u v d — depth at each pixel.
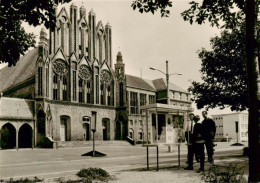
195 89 21.52
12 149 43.72
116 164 16.75
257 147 7.82
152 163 16.19
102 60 60.84
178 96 72.06
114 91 61.75
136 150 34.25
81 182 9.38
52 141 45.97
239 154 22.72
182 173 10.85
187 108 14.92
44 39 49.72
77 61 55.53
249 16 8.32
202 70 21.31
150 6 10.72
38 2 8.52
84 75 56.69
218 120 101.50
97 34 60.78
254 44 8.23
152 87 70.12
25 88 52.66
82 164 17.34
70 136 52.44
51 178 10.26
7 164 18.30
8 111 45.28
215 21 12.14
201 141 11.45
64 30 54.53
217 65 20.36
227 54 19.97
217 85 20.97
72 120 53.06
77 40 56.19
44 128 47.81
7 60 9.94
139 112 64.25
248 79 8.24
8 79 63.06
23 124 47.38
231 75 19.92
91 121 56.81
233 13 11.85
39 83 48.97
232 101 20.08
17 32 9.74
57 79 52.25
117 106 61.66
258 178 7.70
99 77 59.12
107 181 9.45
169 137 14.51
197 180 9.08
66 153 31.14
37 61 49.34
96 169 10.61
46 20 8.75
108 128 60.12
